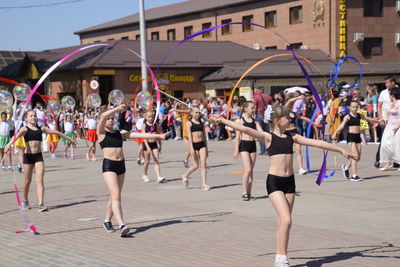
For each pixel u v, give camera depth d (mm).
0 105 10703
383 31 44094
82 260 6578
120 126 18422
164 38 57062
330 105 21391
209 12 52281
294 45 46188
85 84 39156
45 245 7395
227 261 6422
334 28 43125
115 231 8180
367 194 11062
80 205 10484
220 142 27375
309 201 10352
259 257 6574
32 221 9070
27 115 10016
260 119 20797
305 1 44719
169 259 6555
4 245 7445
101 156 22000
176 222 8727
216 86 40688
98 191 12250
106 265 6336
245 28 49625
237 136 11219
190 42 43719
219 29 51781
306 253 6734
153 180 13945
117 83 38906
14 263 6520
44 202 10938
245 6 49375
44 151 24359
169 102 31062
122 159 8141
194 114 12125
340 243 7207
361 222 8484
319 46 44156
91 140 20000
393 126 14570
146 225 8555
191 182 13438
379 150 15031
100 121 8031
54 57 44062
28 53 44312
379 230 7945
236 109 26328
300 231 7922
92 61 38562
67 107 13070
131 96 39094
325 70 40031
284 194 6133
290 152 6156
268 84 39500
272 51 43875
